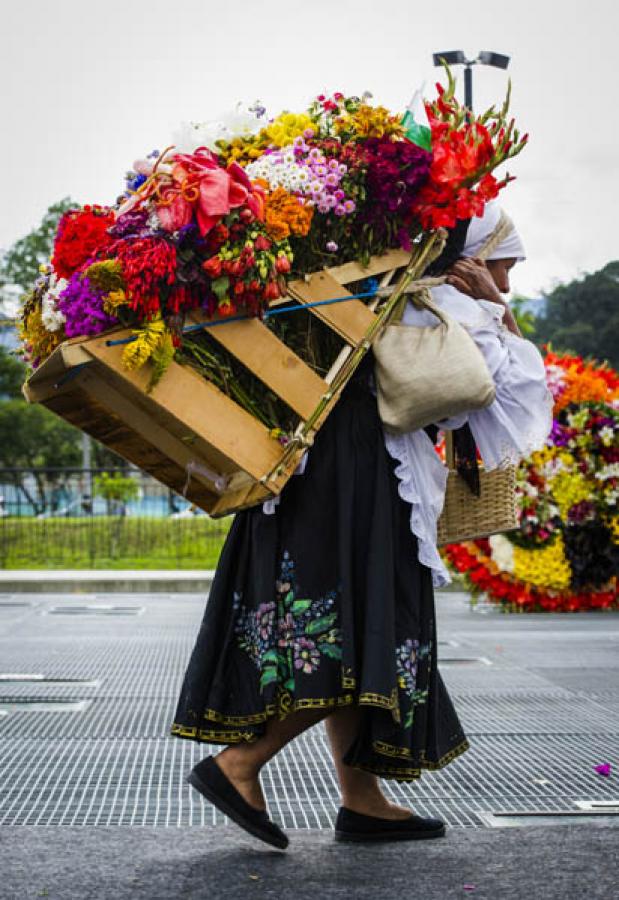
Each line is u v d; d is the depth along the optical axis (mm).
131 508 20703
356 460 3049
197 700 3086
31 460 37812
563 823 3510
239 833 3365
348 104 3133
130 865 3033
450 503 3338
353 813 3281
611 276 56125
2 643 7793
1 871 2969
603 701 5672
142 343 2770
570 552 10086
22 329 3133
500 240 3371
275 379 2955
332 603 3008
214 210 2762
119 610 10250
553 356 10383
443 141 3037
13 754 4367
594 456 10039
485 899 2754
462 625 9141
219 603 3137
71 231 2904
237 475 3170
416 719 3049
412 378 2959
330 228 3064
